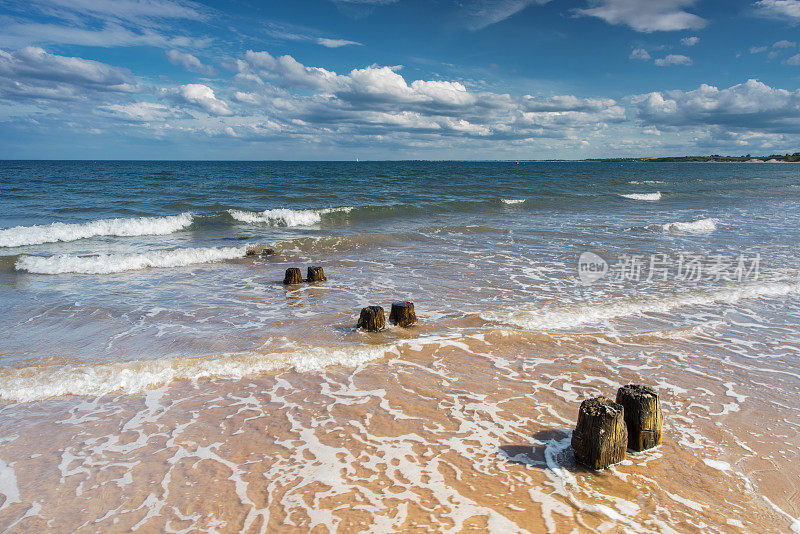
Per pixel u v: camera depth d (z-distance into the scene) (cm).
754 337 812
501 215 2462
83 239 1703
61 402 578
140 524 379
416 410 566
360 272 1277
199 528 374
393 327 839
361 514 389
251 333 812
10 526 376
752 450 490
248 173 6206
